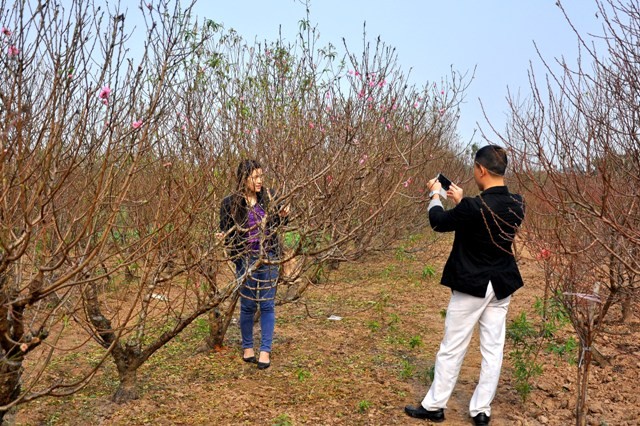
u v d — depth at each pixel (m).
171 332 3.89
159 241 2.80
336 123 4.20
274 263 3.84
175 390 4.07
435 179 3.73
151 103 2.62
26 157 2.47
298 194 4.04
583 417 3.35
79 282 2.47
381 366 4.68
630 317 5.47
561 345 5.16
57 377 4.29
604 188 2.44
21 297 2.56
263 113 4.46
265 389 4.13
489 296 3.44
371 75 4.27
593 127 2.70
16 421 3.50
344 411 3.77
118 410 3.71
